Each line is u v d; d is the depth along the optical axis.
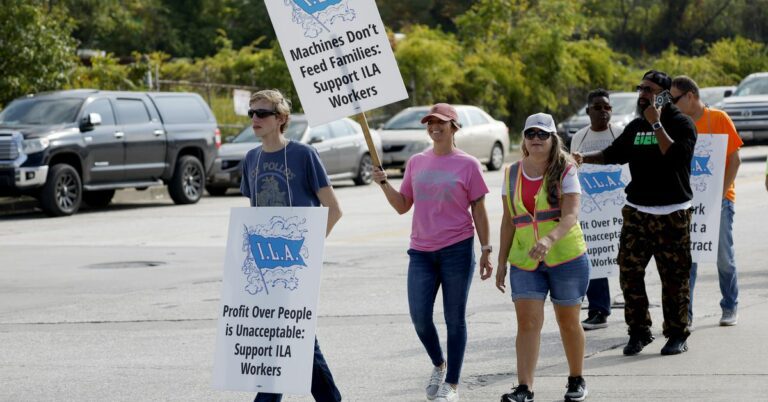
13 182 36.06
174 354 15.88
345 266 23.94
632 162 15.12
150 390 13.80
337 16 12.49
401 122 52.72
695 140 15.02
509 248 13.02
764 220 29.77
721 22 135.00
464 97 71.81
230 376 11.48
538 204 12.52
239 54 72.69
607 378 13.84
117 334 17.38
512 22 78.69
